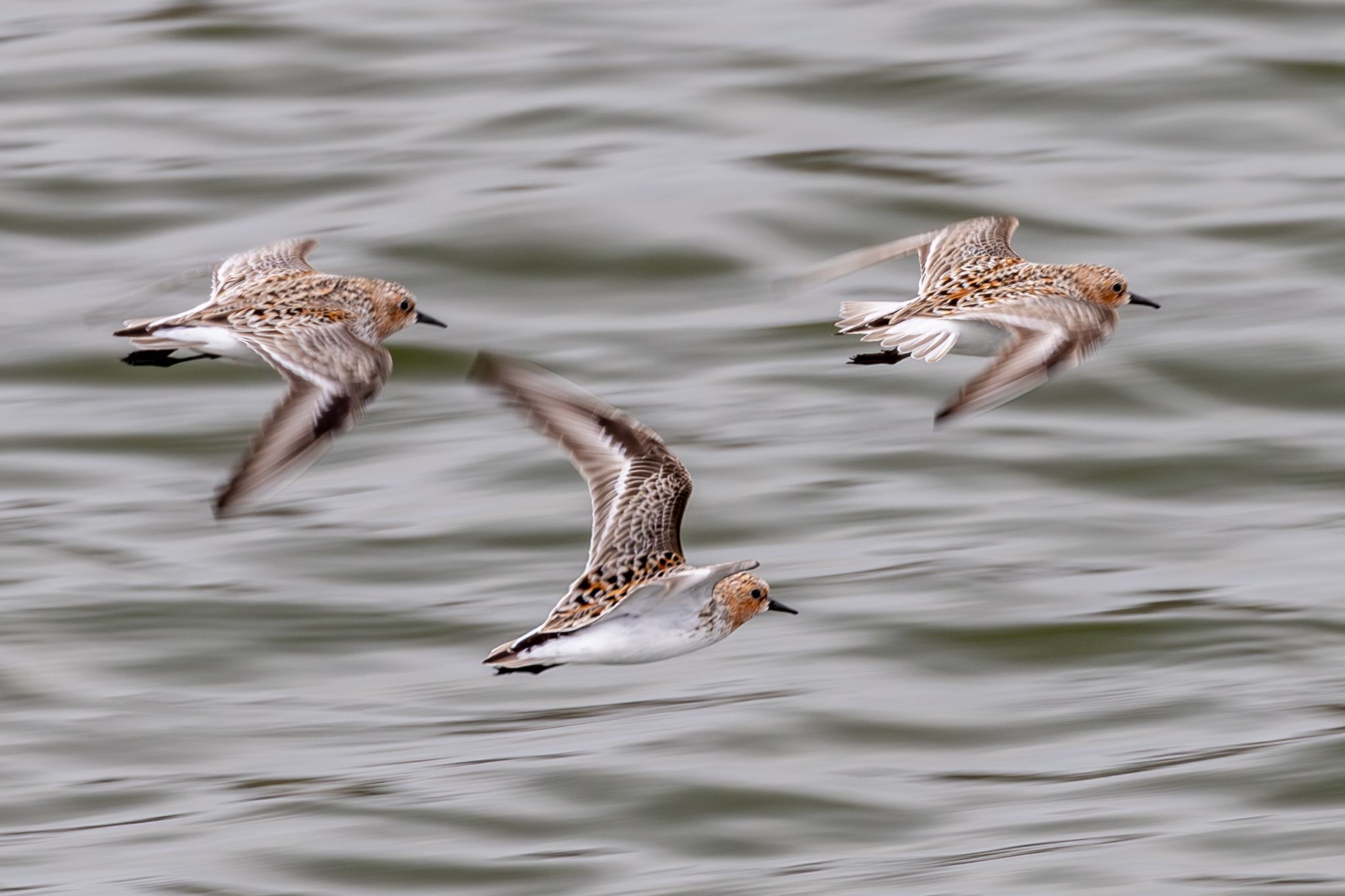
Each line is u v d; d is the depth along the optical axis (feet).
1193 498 57.52
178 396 63.67
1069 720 47.29
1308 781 44.09
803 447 59.11
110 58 84.89
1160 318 66.18
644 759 45.73
